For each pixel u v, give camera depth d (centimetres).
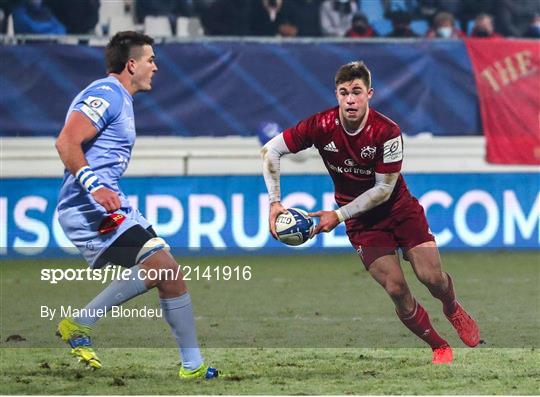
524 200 4647
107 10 4878
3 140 4541
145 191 4381
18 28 4744
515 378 2042
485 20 5159
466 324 2322
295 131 2212
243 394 1862
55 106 4472
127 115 2059
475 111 4694
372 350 2422
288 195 4472
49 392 1881
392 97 4641
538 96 4712
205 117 4569
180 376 2038
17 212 4325
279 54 4600
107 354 2352
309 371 2125
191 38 4647
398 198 2253
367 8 5088
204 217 4438
